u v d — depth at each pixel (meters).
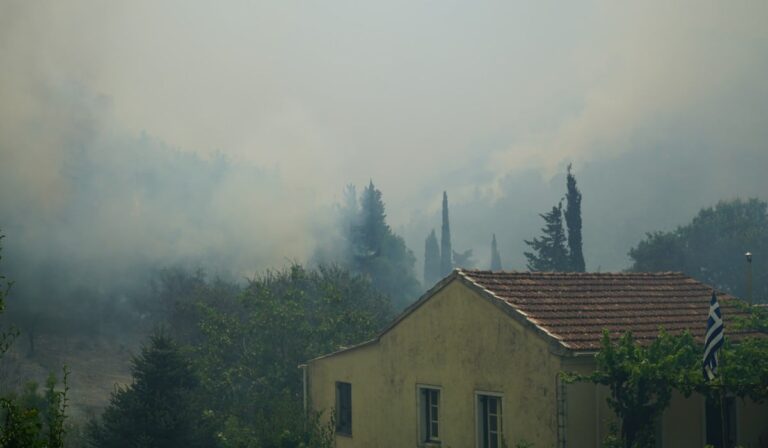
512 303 17.50
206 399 26.27
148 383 22.72
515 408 16.67
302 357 27.92
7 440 9.47
